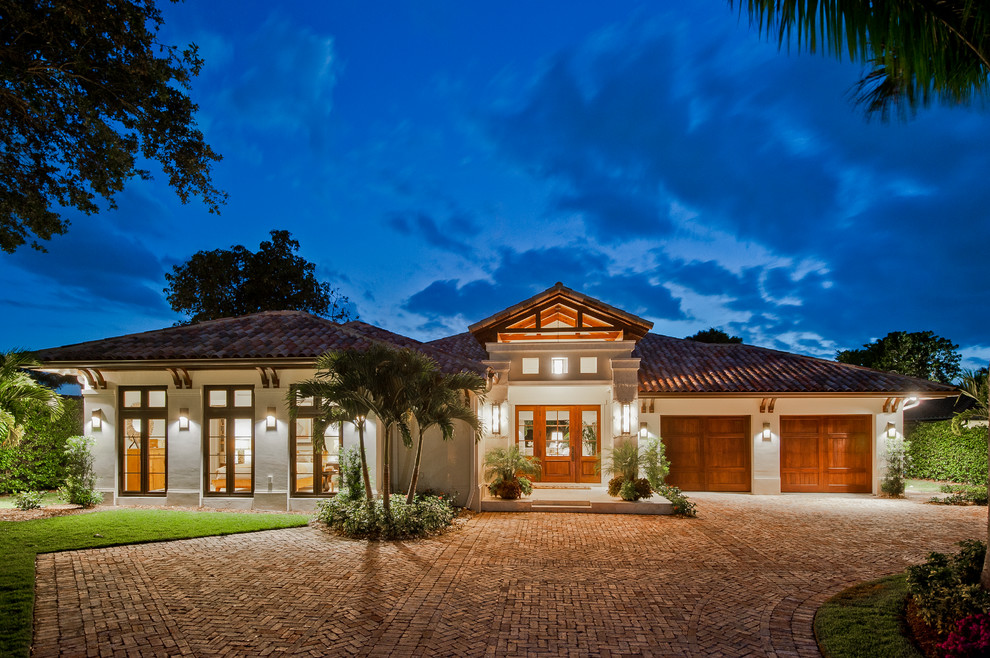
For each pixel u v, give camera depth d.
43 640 5.99
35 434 15.21
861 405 17.22
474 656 5.79
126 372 14.33
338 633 6.27
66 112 9.84
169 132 10.73
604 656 5.83
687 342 21.14
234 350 13.48
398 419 11.15
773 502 15.65
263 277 28.39
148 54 9.77
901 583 8.00
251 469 13.92
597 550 10.08
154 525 11.39
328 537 10.69
